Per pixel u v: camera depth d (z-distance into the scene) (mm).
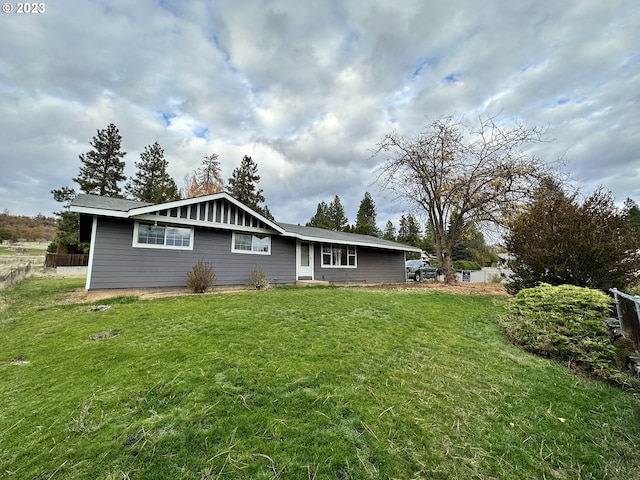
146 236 8867
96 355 3703
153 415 2432
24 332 4746
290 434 2260
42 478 1812
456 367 3688
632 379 3373
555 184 10992
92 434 2199
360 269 15609
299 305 6891
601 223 6801
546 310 4789
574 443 2365
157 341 4234
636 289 6801
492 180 11438
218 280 10250
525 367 3822
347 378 3221
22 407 2551
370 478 1899
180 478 1831
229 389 2871
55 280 13289
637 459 2217
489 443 2303
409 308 6918
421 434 2355
